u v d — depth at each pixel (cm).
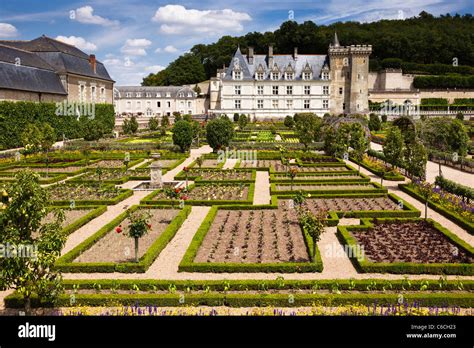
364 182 3703
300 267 1884
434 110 12512
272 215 2762
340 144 5075
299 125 7094
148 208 2942
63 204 2994
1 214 1347
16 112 6216
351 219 2698
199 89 16312
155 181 3662
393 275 1856
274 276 1852
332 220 2553
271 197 3148
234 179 3875
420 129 5697
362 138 4466
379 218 2608
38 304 1587
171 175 4231
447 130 5256
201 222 2630
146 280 1733
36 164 4691
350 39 14925
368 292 1683
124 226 2559
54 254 1402
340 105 11050
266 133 8306
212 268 1895
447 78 13325
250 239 2302
